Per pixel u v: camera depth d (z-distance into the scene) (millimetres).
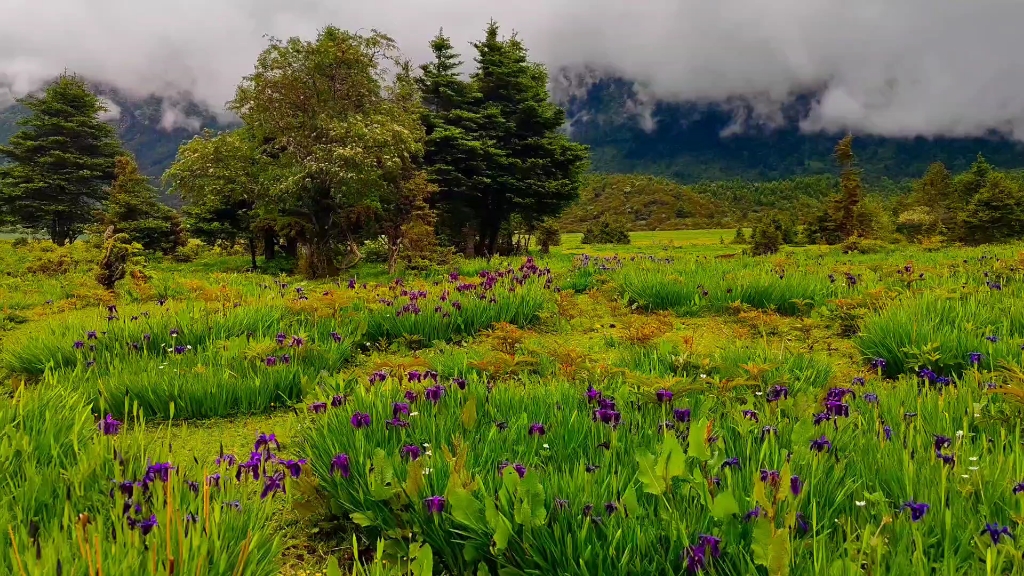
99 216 40406
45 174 47938
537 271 11062
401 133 21109
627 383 4441
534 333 7609
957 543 2227
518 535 2531
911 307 6344
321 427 3771
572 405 4000
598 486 2746
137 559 1952
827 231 43250
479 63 31016
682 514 2451
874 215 43750
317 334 6711
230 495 2771
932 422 3451
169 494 2150
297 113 21828
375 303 7938
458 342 7328
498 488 2814
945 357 5039
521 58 30672
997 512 2412
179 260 34438
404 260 18656
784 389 3994
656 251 41344
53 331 6754
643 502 2635
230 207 29797
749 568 2045
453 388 4133
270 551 2541
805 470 2748
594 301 9188
